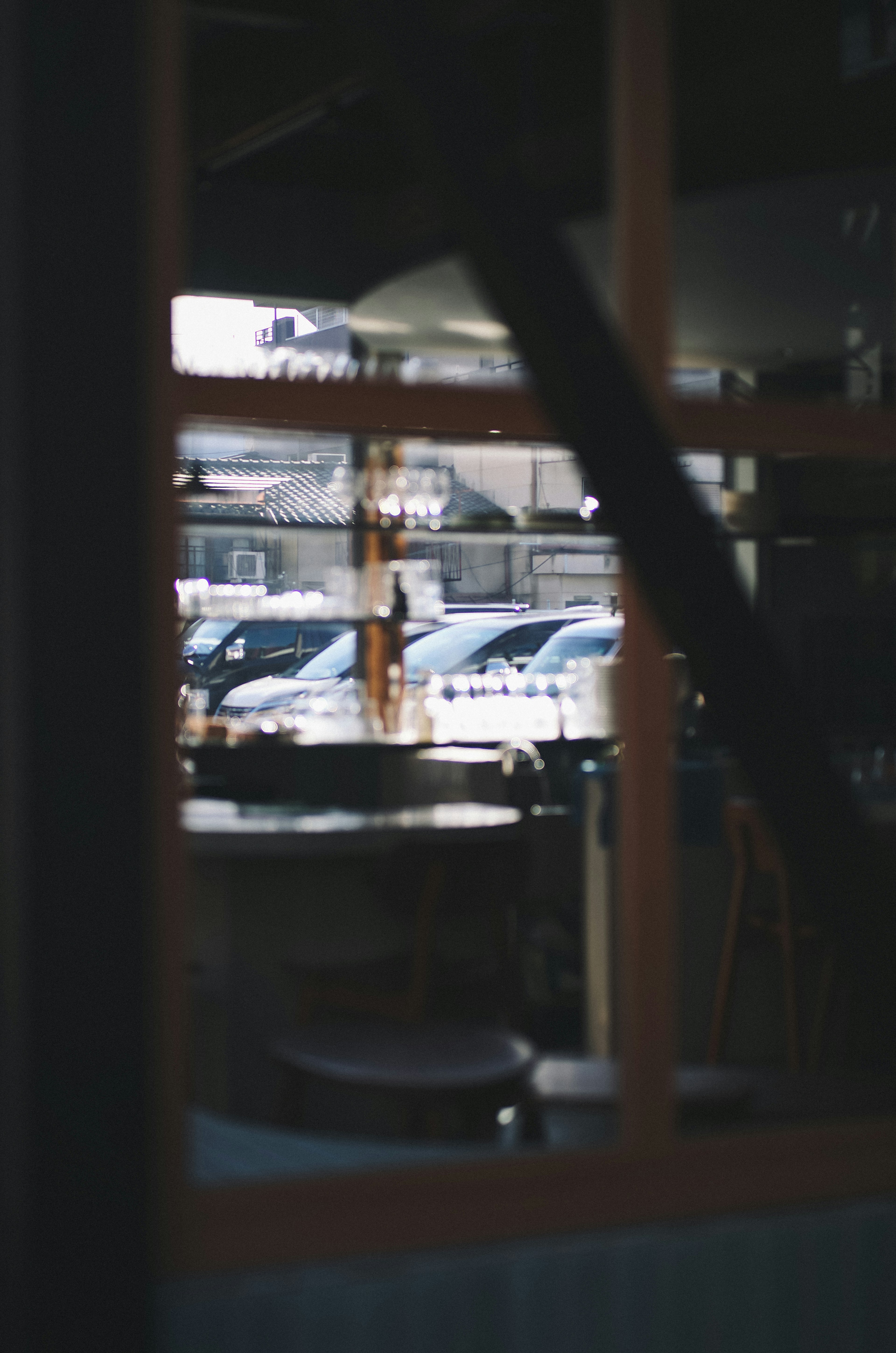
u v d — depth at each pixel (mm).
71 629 1868
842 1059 4289
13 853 1849
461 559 17797
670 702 2363
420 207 7496
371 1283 2094
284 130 6285
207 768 5672
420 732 6762
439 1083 2674
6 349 1848
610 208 2422
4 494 1843
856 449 2566
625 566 2340
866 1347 2361
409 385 2768
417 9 1896
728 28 5656
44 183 1858
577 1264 2205
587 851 4297
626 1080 2297
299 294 7883
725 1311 2285
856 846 2094
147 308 1976
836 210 6309
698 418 2426
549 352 1947
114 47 1886
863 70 4871
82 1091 1885
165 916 2029
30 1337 1865
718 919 4625
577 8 5594
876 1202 2396
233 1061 4211
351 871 4391
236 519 7223
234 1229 2068
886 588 8062
